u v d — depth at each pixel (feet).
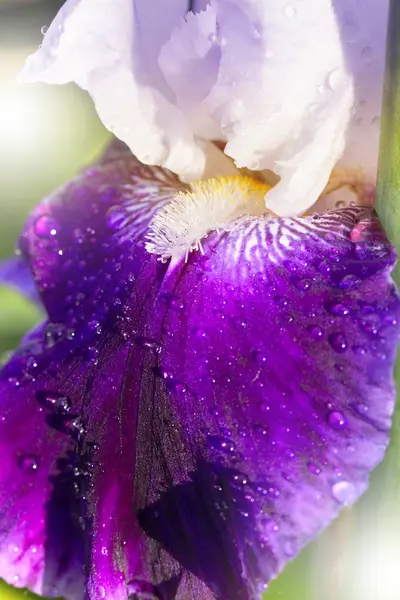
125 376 0.80
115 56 0.84
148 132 0.85
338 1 0.79
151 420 0.79
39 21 1.51
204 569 0.75
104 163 0.91
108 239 0.87
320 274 0.79
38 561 0.80
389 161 0.76
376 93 0.80
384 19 0.78
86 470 0.79
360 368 0.76
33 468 0.81
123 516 0.78
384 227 0.78
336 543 0.77
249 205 0.85
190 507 0.77
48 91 1.45
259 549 0.75
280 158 0.81
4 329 1.01
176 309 0.81
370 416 0.75
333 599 0.78
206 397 0.78
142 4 0.84
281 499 0.75
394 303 0.76
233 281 0.80
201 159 0.86
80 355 0.82
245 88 0.80
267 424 0.76
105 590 0.77
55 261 0.88
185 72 0.84
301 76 0.79
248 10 0.79
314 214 0.83
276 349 0.77
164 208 0.87
